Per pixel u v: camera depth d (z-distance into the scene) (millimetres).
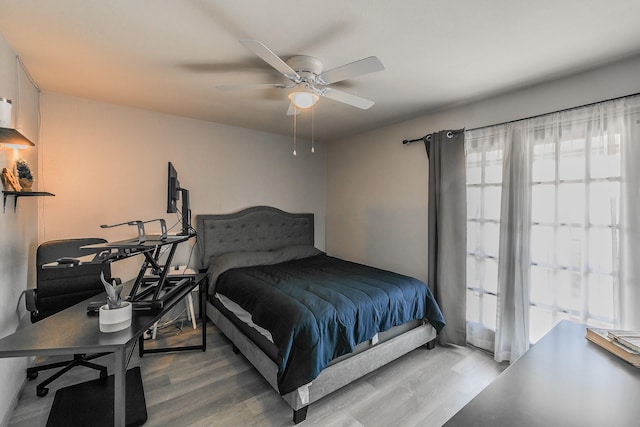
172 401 1932
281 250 3711
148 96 2699
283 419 1793
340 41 1754
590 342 1217
